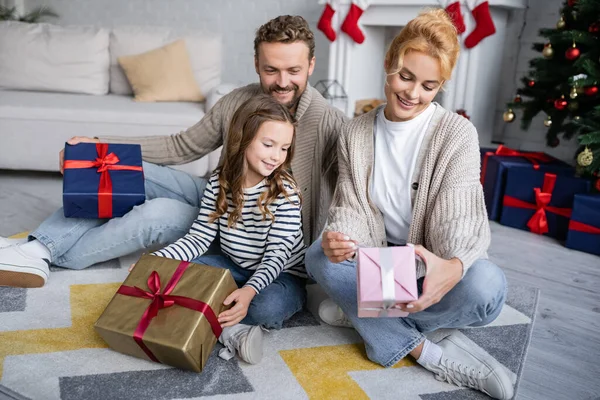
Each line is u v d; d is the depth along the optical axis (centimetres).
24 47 338
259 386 133
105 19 473
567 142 343
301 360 145
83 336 151
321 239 148
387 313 124
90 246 184
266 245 158
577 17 256
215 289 135
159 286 137
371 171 152
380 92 407
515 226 272
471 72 325
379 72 401
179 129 300
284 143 149
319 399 129
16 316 158
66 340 148
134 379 133
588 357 158
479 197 138
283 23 159
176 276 139
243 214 158
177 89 332
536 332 171
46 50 340
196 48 348
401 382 138
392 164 150
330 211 154
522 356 153
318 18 418
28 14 475
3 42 338
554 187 256
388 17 350
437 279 120
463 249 127
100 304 168
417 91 136
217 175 163
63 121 296
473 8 314
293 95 167
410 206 149
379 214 155
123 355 143
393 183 151
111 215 184
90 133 298
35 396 125
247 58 443
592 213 238
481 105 345
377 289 120
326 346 153
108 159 184
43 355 140
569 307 190
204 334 132
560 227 257
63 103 304
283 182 156
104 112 296
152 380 134
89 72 344
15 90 339
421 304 120
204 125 191
